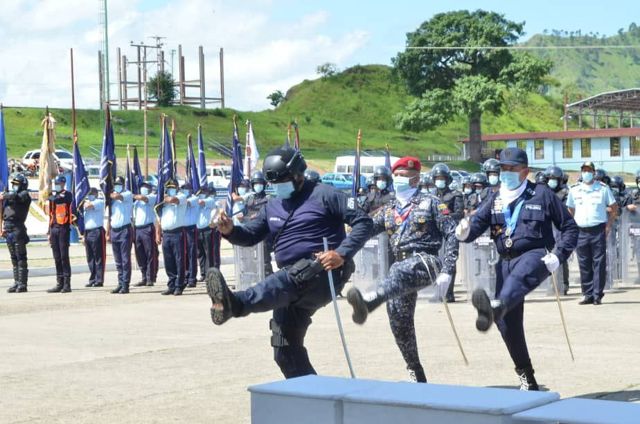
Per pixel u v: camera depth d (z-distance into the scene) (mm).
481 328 8164
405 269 8734
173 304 17688
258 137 111812
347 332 13312
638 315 14891
